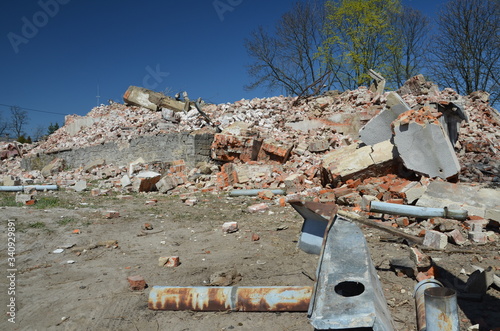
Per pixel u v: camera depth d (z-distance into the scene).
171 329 3.84
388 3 34.12
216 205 10.78
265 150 17.06
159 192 13.98
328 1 35.03
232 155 17.19
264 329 3.76
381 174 11.23
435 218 7.09
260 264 5.66
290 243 6.73
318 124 20.03
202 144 18.31
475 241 6.35
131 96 26.00
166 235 7.54
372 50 35.28
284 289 4.12
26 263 5.91
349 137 18.09
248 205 10.64
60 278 5.30
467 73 29.14
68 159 24.02
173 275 5.35
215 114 22.12
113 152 21.66
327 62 35.44
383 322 3.09
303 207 5.15
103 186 15.01
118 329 3.88
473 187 8.13
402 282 4.80
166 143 19.20
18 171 24.80
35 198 11.73
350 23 34.97
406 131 10.59
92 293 4.77
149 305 4.25
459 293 4.35
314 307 3.36
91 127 26.16
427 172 10.46
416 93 21.34
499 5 26.47
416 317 3.66
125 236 7.48
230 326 3.84
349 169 11.33
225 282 4.90
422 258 4.96
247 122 20.06
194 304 4.16
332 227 4.46
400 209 7.38
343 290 3.88
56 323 4.01
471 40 28.52
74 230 7.62
